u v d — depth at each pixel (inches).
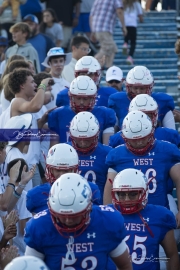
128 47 1299.2
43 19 1159.0
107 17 1123.9
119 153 598.5
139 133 583.2
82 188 430.9
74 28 1301.7
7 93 761.0
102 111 716.0
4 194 589.0
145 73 745.0
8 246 544.7
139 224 510.0
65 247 441.7
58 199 428.1
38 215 447.2
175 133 672.4
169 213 514.9
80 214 428.1
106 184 599.2
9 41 1145.4
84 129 613.0
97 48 1237.7
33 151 697.6
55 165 535.2
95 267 444.5
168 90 1187.3
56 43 1166.3
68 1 1228.5
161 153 593.6
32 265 358.0
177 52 837.2
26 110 703.7
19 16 1171.9
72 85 709.3
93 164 621.6
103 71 1183.6
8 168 627.5
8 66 806.5
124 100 755.4
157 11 1455.5
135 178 501.7
